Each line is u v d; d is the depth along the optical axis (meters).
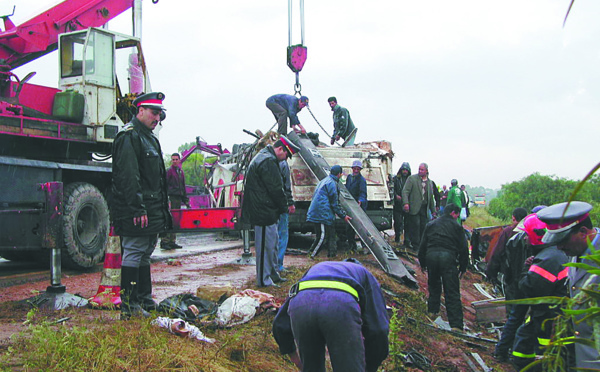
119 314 5.20
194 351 4.18
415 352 6.47
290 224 12.30
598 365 3.26
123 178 4.93
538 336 5.18
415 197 13.02
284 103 12.25
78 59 9.47
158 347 3.96
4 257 9.74
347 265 3.50
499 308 8.80
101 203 9.16
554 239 3.58
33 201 8.34
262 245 7.34
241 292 6.11
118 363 3.60
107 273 5.88
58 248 5.76
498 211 53.34
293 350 3.63
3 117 8.11
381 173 13.35
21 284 7.48
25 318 5.11
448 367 6.49
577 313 1.86
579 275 3.53
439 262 8.17
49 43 10.17
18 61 10.21
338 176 10.45
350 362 3.11
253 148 12.55
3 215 7.11
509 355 6.88
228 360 4.42
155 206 5.19
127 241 5.10
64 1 10.33
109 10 10.90
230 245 13.93
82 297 5.92
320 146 13.98
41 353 3.57
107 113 9.64
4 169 7.93
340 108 14.05
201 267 9.36
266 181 7.21
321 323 3.21
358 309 3.27
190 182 46.91
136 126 5.13
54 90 9.37
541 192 50.06
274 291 7.09
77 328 4.01
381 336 3.42
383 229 13.52
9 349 3.66
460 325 8.08
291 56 12.06
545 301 1.96
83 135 9.30
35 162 8.37
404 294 8.86
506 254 7.05
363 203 11.97
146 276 5.42
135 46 10.40
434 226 8.32
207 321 5.31
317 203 10.35
